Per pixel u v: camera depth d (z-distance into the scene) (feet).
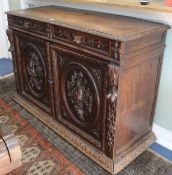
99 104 4.53
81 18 4.89
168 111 5.25
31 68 6.15
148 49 4.27
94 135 4.96
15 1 8.90
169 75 4.95
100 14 5.29
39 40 5.35
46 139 5.67
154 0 4.95
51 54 5.14
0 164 2.51
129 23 4.50
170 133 5.36
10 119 6.39
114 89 4.02
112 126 4.37
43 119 6.14
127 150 4.94
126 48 3.79
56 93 5.50
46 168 4.89
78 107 5.10
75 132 5.39
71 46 4.54
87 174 4.75
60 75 5.21
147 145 5.33
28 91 6.66
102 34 3.82
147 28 4.15
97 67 4.26
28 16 5.29
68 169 4.86
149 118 5.36
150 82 4.83
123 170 4.83
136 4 4.69
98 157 4.85
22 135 5.80
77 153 5.25
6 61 10.25
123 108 4.38
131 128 4.88
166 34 4.63
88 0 5.44
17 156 2.62
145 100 4.94
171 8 4.24
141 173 4.77
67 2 6.30
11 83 8.27
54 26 4.74
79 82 4.82
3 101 7.22
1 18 9.82
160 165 4.97
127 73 4.09
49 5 6.66
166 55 4.84
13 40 6.30
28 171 4.81
